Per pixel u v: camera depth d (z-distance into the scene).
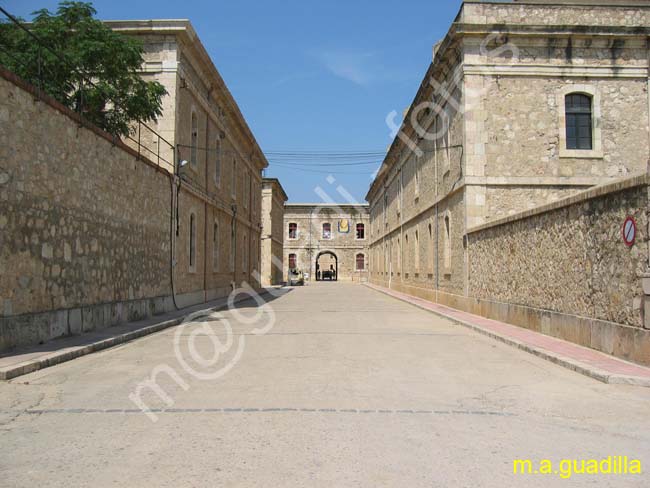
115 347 11.08
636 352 8.62
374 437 5.02
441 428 5.34
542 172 18.77
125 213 14.80
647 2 20.52
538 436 5.14
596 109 18.98
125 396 6.67
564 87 18.97
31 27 15.32
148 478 4.04
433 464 4.34
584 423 5.60
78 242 12.04
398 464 4.33
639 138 18.97
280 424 5.44
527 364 9.16
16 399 6.52
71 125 11.68
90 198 12.62
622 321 9.19
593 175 18.84
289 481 3.98
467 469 4.24
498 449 4.73
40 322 10.41
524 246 13.81
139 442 4.88
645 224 8.54
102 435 5.09
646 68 19.08
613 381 7.55
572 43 18.95
